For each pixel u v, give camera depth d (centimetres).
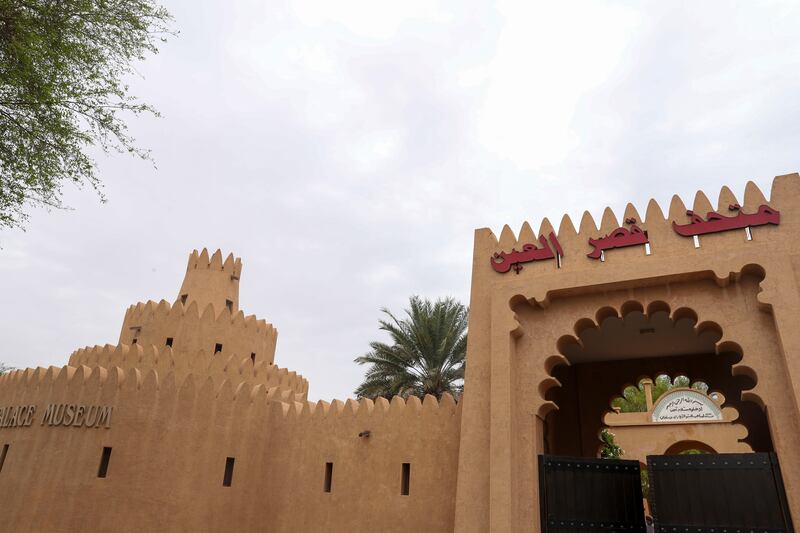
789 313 795
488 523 910
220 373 1834
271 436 1500
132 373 1495
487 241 1148
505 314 1020
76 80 873
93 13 871
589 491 935
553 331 1006
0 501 1444
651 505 870
